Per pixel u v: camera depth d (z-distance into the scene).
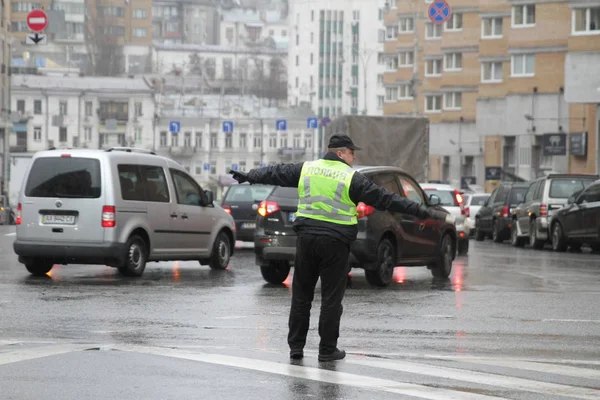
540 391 19.39
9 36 188.00
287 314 31.05
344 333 27.12
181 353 23.02
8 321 28.70
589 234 67.69
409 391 19.16
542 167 158.12
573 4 129.12
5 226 106.69
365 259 39.78
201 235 48.25
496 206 89.56
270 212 41.69
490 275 47.47
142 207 44.34
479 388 19.58
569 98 129.00
